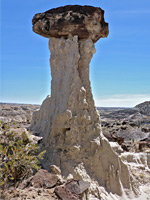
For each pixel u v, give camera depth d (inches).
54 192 260.4
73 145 335.6
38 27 384.5
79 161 332.8
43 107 456.8
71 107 346.6
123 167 350.3
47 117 421.1
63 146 339.9
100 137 349.1
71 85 352.2
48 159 340.2
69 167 324.8
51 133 354.6
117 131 1072.2
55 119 347.9
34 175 291.0
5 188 264.8
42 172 294.2
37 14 386.9
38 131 422.3
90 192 305.0
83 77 363.3
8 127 326.0
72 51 366.0
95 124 353.4
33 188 267.0
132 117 1619.1
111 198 315.9
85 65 364.5
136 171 440.1
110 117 1920.5
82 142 343.9
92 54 370.9
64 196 249.4
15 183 277.3
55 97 375.2
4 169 273.7
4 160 287.4
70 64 363.3
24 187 271.7
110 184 331.3
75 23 358.9
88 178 321.7
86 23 359.6
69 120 343.0
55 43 385.4
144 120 1449.3
